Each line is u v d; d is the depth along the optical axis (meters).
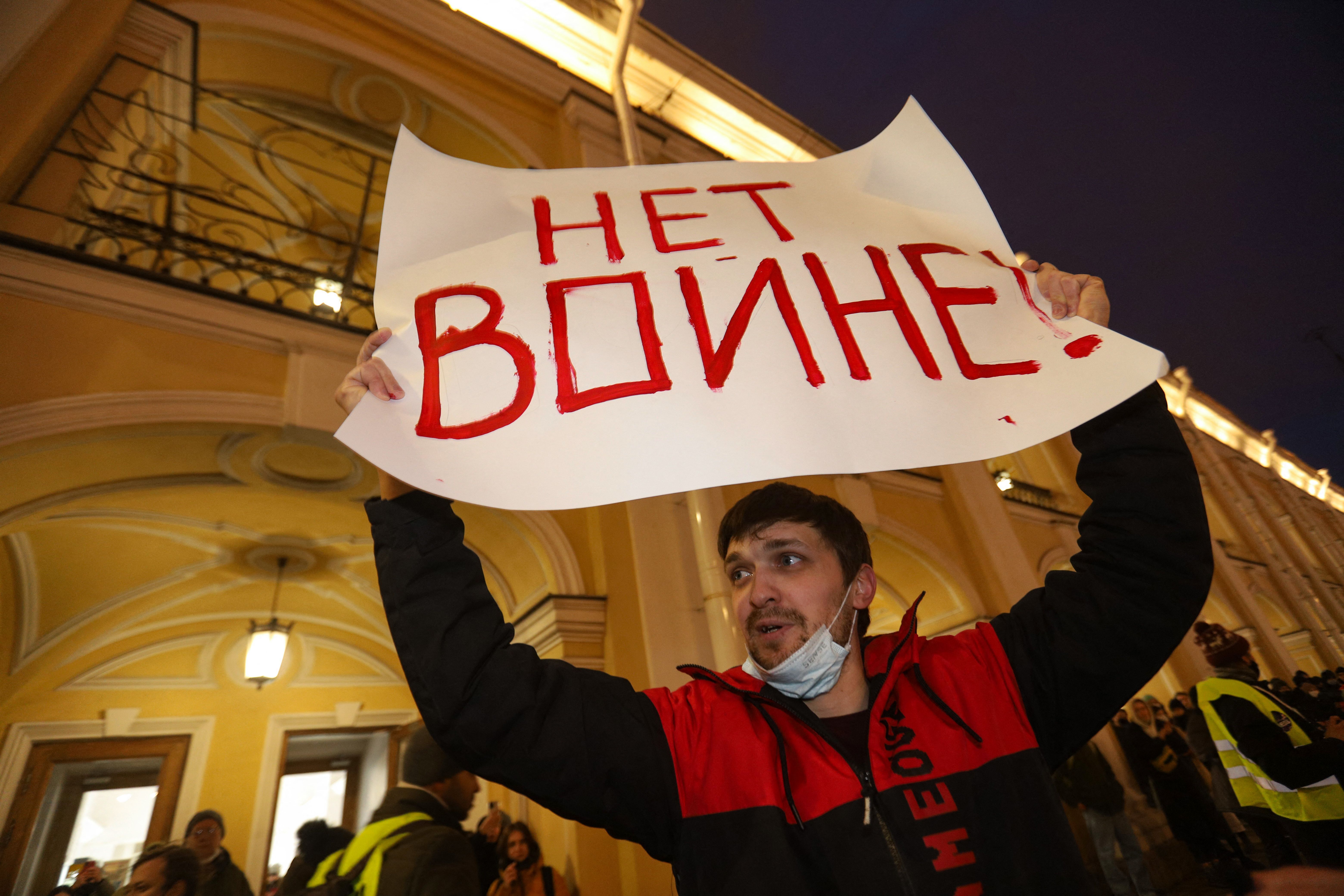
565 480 0.91
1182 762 5.39
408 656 0.89
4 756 5.11
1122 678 0.98
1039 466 10.69
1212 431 17.00
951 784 0.94
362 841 1.99
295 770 6.68
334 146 5.99
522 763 0.90
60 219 3.15
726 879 0.90
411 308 1.04
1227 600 11.37
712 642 3.99
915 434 1.02
